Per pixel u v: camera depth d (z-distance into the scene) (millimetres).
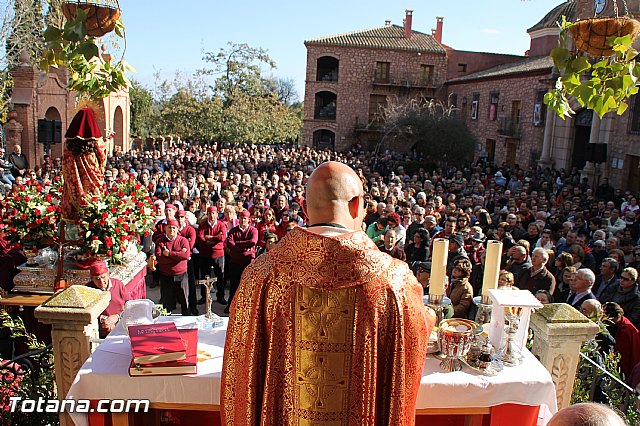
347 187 2350
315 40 41156
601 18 3586
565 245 9477
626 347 5820
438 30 43969
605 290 7480
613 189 19094
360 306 2139
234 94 38594
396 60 41719
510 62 42188
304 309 2168
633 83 3576
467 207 14062
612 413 1685
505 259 8531
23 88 21844
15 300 6363
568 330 3623
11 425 3939
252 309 2254
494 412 3055
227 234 9477
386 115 37125
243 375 2254
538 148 28609
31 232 6738
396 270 2240
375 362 2146
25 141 22016
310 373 2166
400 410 2191
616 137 21375
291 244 2248
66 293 3645
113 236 6684
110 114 27438
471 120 37594
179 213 9289
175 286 8344
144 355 2951
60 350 3580
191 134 35312
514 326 3201
